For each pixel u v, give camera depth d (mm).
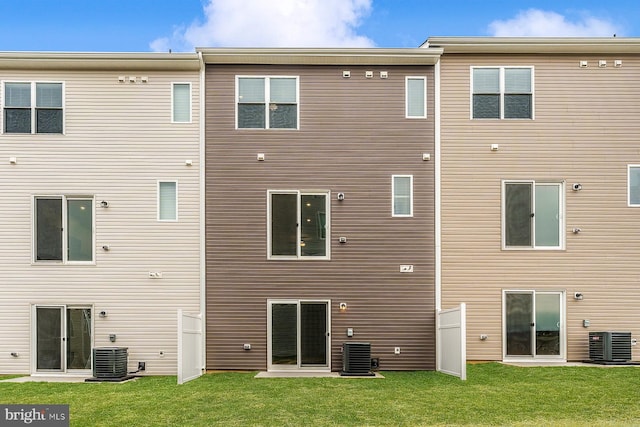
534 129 12219
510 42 12062
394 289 11828
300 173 11938
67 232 11766
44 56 11594
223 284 11742
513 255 12047
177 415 7566
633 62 12320
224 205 11875
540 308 12023
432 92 12156
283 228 11883
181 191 11867
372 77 12125
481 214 12086
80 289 11648
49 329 11609
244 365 11625
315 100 12062
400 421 7164
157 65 11883
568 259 12062
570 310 11984
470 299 11961
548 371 10617
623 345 11531
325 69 12109
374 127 12055
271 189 11914
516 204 12180
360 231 11898
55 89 11883
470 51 12219
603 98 12258
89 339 11586
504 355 11891
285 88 12094
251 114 12031
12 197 11711
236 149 11953
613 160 12188
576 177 12148
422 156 12039
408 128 12078
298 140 11992
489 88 12273
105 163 11836
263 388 9461
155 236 11781
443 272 11969
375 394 8844
